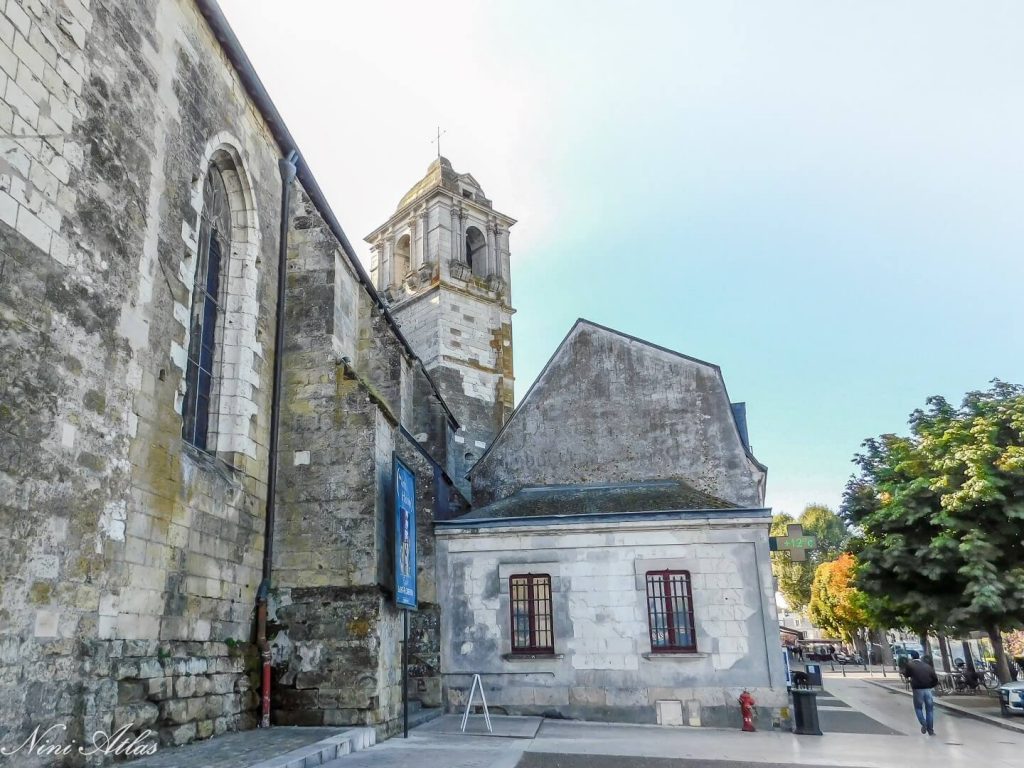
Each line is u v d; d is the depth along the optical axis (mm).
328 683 13391
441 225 36344
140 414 10539
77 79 9727
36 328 8602
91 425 9422
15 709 7801
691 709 16594
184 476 11617
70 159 9445
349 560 14180
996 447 22359
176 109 12227
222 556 12695
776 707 16328
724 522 17500
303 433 15234
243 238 14898
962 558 21969
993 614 21172
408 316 36438
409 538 15180
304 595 13984
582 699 17047
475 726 15406
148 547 10500
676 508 18531
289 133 16438
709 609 17125
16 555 8008
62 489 8805
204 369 13641
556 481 21984
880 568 23844
